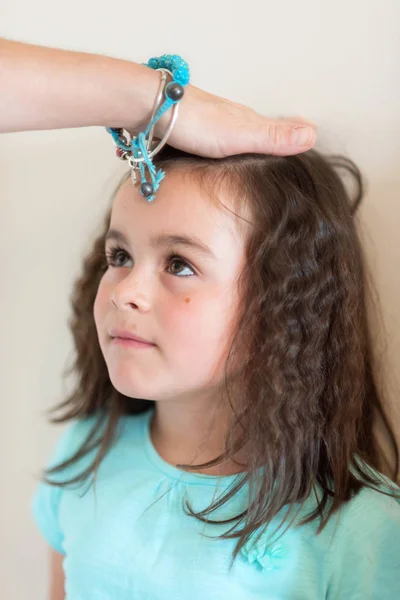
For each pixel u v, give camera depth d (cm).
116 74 69
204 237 71
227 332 73
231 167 74
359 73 83
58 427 99
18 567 103
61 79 68
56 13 91
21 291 97
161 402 80
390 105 83
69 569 80
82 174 93
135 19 89
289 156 78
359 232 85
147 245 72
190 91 72
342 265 78
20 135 94
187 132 71
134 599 75
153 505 77
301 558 73
